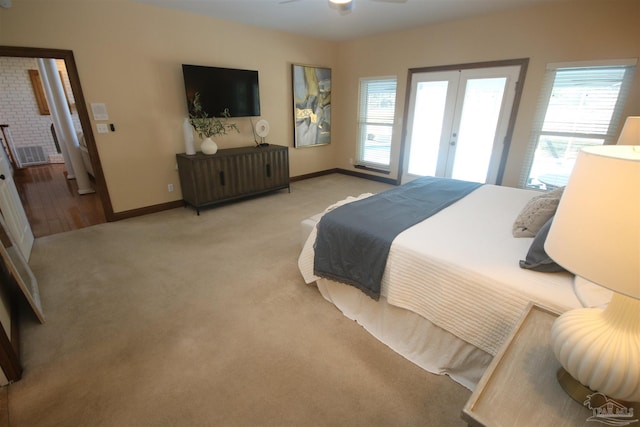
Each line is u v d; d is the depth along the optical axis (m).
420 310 1.69
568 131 3.58
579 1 3.21
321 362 1.70
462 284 1.49
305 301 2.22
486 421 0.77
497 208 2.31
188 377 1.60
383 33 4.81
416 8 3.57
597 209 0.67
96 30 3.18
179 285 2.41
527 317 1.14
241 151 4.27
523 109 3.80
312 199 4.61
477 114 4.20
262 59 4.58
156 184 3.98
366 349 1.79
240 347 1.80
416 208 2.28
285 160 4.77
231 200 4.52
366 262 1.86
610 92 3.25
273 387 1.54
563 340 0.81
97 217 3.82
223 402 1.47
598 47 3.22
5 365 1.51
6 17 2.71
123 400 1.47
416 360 1.70
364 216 2.11
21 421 1.37
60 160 7.00
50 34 2.94
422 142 4.88
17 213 2.82
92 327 1.95
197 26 3.84
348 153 6.00
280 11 3.68
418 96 4.73
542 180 3.89
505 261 1.52
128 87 3.50
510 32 3.70
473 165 4.42
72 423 1.37
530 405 0.81
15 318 1.92
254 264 2.73
